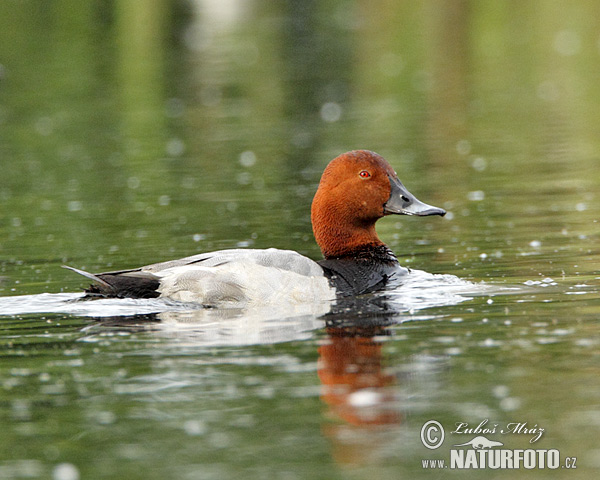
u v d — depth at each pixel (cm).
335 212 1223
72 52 3894
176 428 736
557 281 1138
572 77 3406
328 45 4169
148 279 1082
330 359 866
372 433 724
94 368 862
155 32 4412
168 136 2639
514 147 2317
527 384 791
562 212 1605
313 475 664
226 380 821
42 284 1218
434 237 1470
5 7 4672
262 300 1066
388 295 1101
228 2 5250
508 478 667
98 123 2850
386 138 2492
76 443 718
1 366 874
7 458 697
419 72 3634
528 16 4762
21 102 3156
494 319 978
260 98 3183
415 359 859
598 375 801
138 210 1769
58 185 2073
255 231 1542
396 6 5122
